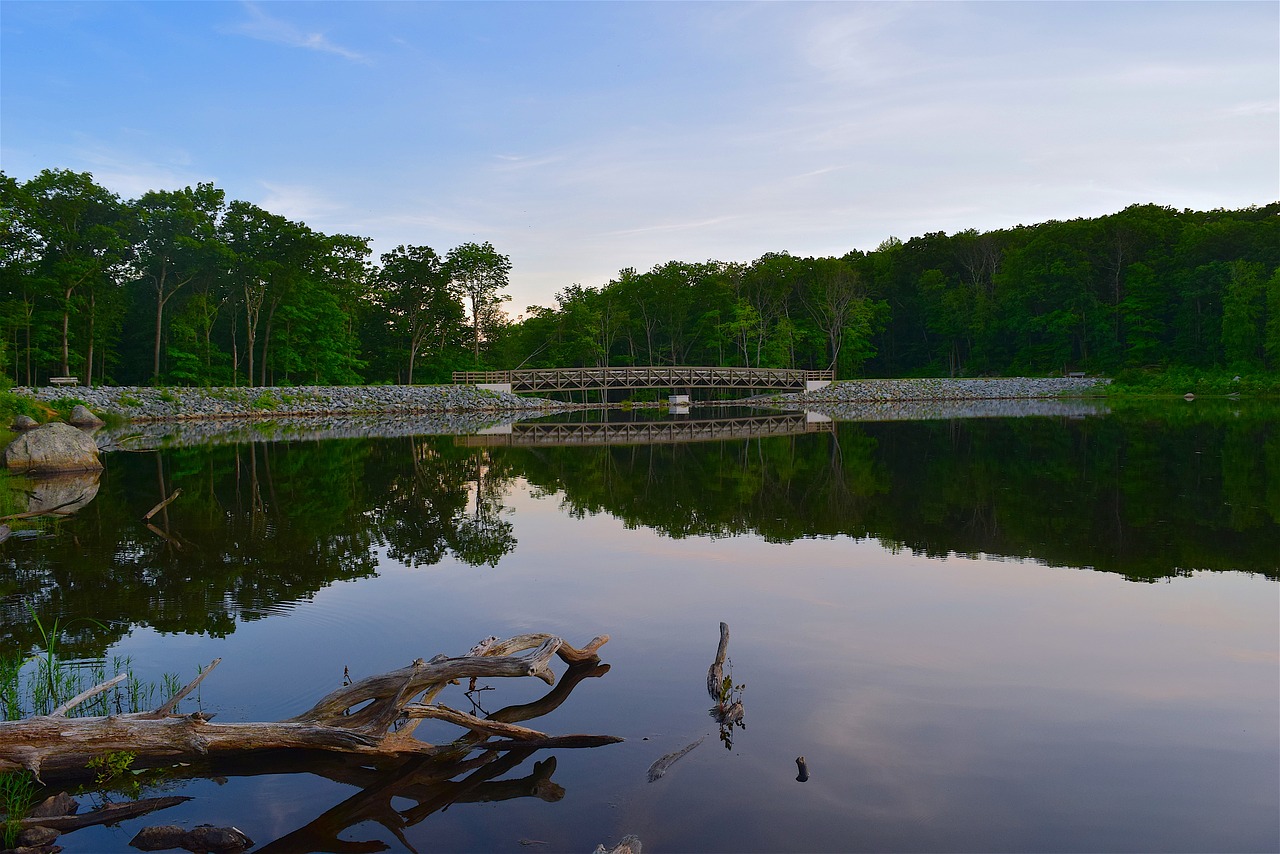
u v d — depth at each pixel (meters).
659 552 9.26
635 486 14.75
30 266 39.34
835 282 61.88
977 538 9.84
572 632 6.48
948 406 42.75
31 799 4.22
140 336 44.81
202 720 4.43
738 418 36.75
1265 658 5.76
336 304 50.72
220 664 5.86
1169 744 4.53
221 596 7.57
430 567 8.64
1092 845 3.62
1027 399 49.97
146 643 6.32
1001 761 4.36
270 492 14.21
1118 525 10.44
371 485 15.09
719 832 3.75
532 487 14.73
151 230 41.78
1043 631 6.37
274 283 44.66
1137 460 17.03
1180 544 9.33
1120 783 4.13
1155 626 6.47
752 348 65.56
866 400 51.78
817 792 4.07
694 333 64.25
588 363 63.88
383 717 4.54
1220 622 6.54
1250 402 39.91
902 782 4.15
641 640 6.28
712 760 4.41
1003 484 14.03
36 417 27.22
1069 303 59.84
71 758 4.46
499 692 5.39
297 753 4.70
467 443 24.31
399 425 32.97
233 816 4.04
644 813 3.93
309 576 8.30
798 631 6.42
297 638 6.41
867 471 16.31
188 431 29.12
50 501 13.36
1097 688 5.27
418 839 3.79
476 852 3.68
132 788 4.34
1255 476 14.38
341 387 42.94
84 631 6.62
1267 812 3.87
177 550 9.60
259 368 49.72
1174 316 58.62
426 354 56.03
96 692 4.79
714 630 6.50
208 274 43.34
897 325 70.75
